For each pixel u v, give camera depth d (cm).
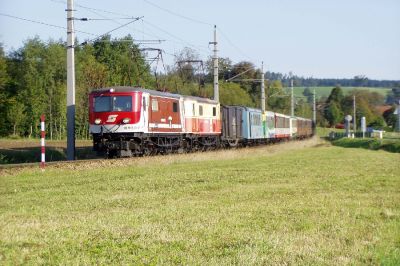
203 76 5319
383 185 1784
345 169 2486
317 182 1853
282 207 1231
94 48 8438
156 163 2722
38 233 899
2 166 2183
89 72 6944
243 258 745
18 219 1045
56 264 714
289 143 6325
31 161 3153
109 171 2238
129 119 3011
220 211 1162
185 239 867
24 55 7719
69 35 2880
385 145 5575
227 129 4581
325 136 12188
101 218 1055
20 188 1630
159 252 783
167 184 1739
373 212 1180
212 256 763
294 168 2520
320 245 838
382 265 739
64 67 7738
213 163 2873
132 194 1475
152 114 3161
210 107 4184
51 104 7275
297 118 8038
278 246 823
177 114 3528
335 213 1151
